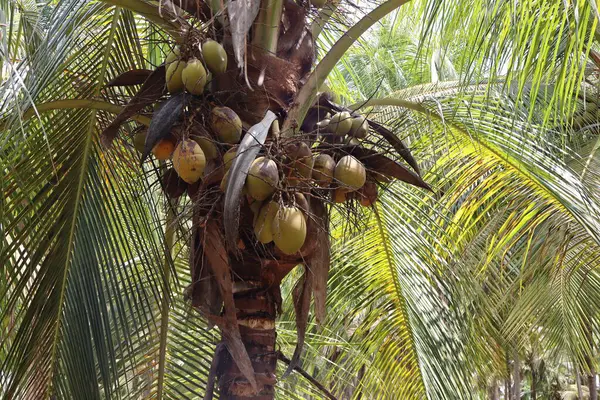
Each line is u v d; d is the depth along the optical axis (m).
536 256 5.61
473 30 3.57
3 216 3.38
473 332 5.34
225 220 2.54
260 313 3.19
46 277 3.52
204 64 2.98
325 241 3.22
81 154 3.67
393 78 7.62
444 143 4.66
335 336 5.77
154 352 4.39
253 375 2.89
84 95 3.90
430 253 4.93
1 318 3.47
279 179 2.81
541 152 4.29
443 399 4.76
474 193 4.72
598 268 5.92
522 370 15.70
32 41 4.14
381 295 5.15
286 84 3.23
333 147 3.16
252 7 2.86
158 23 3.23
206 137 2.86
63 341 3.53
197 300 3.12
